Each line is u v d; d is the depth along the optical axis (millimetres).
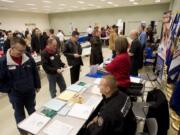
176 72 2104
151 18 12578
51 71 2582
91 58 3889
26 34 6820
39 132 1294
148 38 6602
